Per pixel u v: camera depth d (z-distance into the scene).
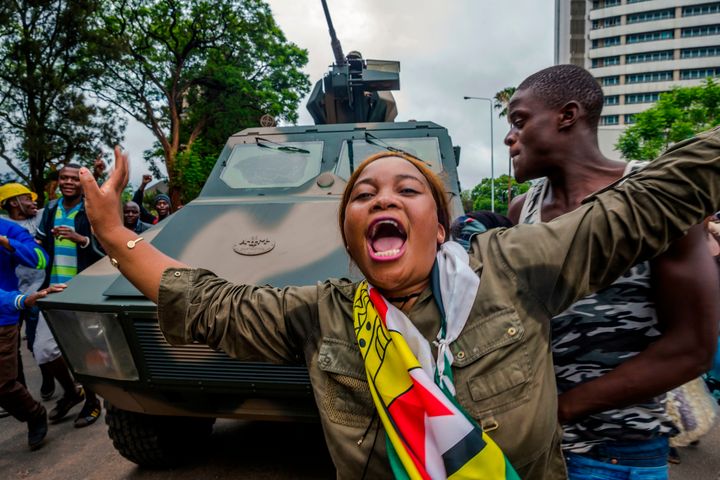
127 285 2.50
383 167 1.10
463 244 1.53
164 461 3.04
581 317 1.24
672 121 20.39
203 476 3.02
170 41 23.70
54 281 3.90
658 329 1.20
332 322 1.12
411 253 1.04
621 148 21.12
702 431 1.41
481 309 1.03
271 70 25.22
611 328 1.22
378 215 1.03
